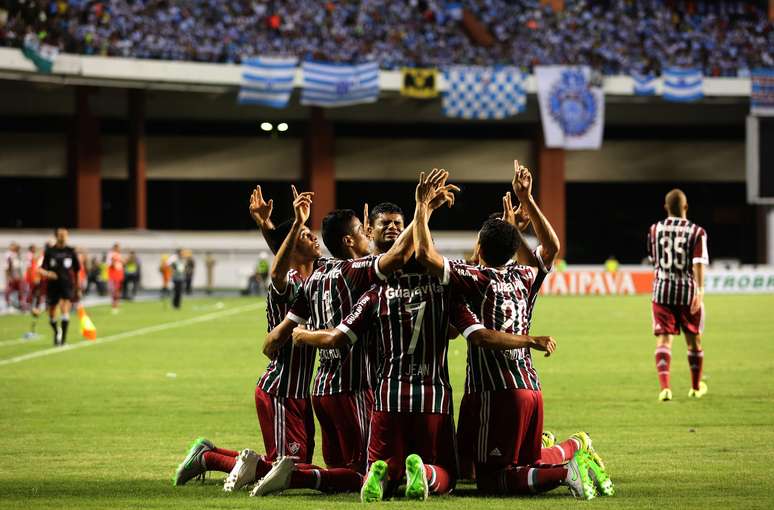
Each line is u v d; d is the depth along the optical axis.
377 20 91.06
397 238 12.26
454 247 90.12
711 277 76.00
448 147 96.56
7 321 50.47
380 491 12.02
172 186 100.38
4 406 22.09
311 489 13.33
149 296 76.38
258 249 87.19
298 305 12.85
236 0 87.69
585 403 22.27
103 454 16.44
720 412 20.83
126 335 41.56
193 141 92.19
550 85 86.31
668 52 93.62
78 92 83.50
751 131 81.00
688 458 15.80
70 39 79.81
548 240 13.20
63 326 36.94
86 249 81.25
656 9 96.44
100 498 12.86
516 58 90.50
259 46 86.62
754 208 102.50
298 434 13.26
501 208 103.62
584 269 79.75
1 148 86.75
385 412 12.13
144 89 84.00
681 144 99.06
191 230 101.44
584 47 91.62
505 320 12.59
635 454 16.17
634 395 23.56
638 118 96.38
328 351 13.09
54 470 15.04
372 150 95.62
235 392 24.38
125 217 100.38
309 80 82.81
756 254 98.06
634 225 108.69
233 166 92.88
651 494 12.90
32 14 77.88
